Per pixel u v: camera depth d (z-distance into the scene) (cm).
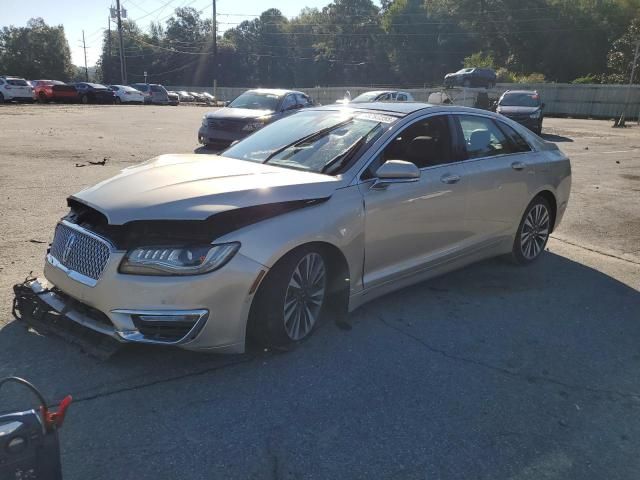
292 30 9806
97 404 304
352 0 9700
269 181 369
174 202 331
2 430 177
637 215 834
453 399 327
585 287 525
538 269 574
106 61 9975
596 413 322
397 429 296
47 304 353
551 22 6675
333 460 271
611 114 4303
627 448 292
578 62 6681
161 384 327
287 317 361
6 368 334
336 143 431
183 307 313
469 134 501
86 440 276
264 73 9819
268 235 335
